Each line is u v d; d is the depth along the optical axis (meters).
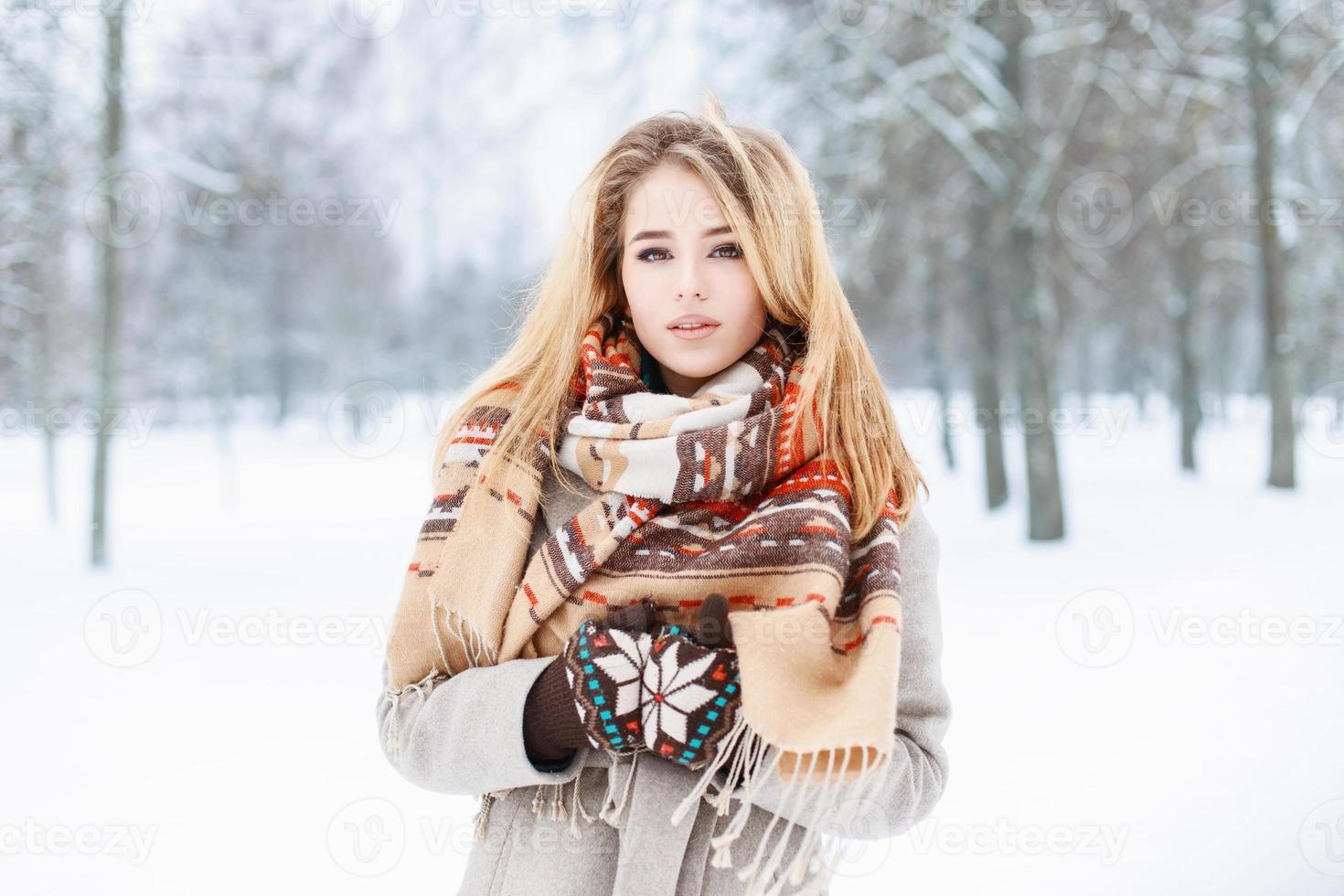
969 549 8.63
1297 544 7.87
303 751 3.75
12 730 3.98
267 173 9.82
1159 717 3.95
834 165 10.01
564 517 1.19
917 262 11.47
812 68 10.00
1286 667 4.57
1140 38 10.00
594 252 1.28
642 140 1.20
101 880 2.70
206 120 10.12
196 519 10.78
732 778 0.96
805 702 0.91
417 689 1.17
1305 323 14.04
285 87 11.92
